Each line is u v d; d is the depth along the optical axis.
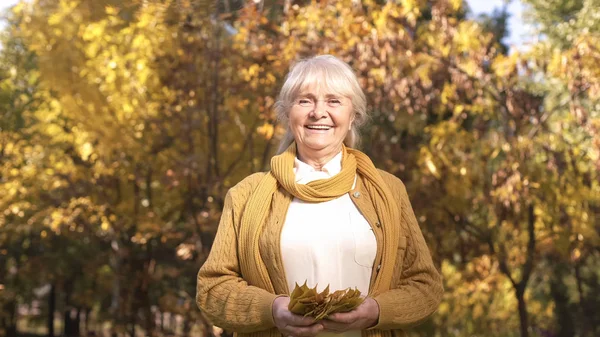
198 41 10.09
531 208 10.01
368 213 2.37
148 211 12.69
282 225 2.35
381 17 9.59
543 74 10.44
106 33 10.16
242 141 11.41
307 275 2.30
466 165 9.52
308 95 2.41
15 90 14.96
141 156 11.45
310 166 2.46
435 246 10.65
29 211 14.44
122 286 13.92
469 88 9.73
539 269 12.82
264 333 2.33
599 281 13.00
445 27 9.90
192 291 13.36
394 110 10.01
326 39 9.23
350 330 2.27
